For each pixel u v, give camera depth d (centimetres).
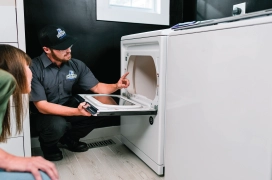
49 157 168
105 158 174
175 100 120
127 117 185
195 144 107
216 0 193
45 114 163
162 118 141
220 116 93
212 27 94
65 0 188
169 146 128
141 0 220
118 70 213
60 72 164
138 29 215
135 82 185
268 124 76
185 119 113
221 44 91
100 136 215
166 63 138
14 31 138
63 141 187
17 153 146
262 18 77
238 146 86
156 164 147
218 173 96
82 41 197
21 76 69
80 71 177
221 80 92
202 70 100
